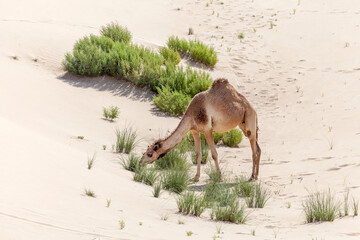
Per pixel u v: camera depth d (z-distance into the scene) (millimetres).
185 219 32469
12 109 57219
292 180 43938
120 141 52781
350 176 42125
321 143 54844
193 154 53844
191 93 72750
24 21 91188
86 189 33031
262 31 101000
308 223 32500
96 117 63344
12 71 70500
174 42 88500
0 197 26141
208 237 27797
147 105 70250
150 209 33531
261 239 28250
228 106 45656
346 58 85125
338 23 102312
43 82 70312
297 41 94875
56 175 34062
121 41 86750
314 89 74500
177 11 112875
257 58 88438
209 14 111812
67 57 75375
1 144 36875
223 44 94375
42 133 50531
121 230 26078
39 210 25984
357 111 63875
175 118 66875
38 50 78875
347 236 28234
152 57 78750
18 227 22875
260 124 64750
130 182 40594
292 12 111375
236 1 121625
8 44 78375
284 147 56125
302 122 63375
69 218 26047
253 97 74438
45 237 22594
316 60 85875
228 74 81938
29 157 36125
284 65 85312
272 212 36281
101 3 111688
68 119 60344
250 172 49375
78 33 88312
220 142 60531
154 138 59656
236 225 32469
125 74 74500
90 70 74625
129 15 107312
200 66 84000
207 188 40750
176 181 42125
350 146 51781
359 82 74625
